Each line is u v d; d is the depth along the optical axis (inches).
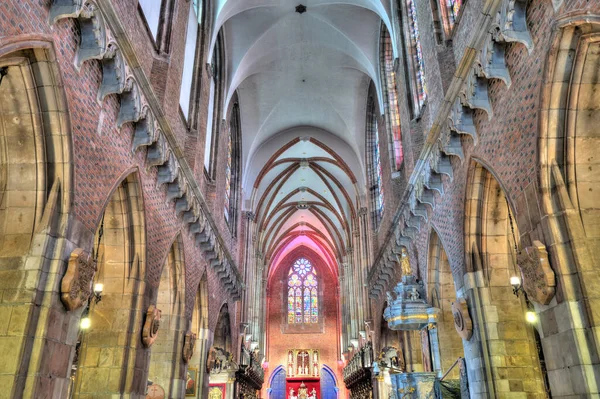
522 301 410.0
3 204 289.3
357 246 1342.3
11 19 239.0
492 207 420.2
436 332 562.9
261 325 1662.2
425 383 495.2
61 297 283.1
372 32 891.4
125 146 398.6
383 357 967.0
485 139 384.2
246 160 1176.2
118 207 426.3
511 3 305.0
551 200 285.6
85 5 296.7
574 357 259.3
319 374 1836.9
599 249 269.3
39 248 279.0
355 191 1262.3
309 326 1915.6
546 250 283.3
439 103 491.5
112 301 413.1
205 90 693.9
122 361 395.2
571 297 267.1
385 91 861.8
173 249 573.3
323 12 882.8
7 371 252.7
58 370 281.9
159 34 510.3
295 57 1005.8
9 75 273.3
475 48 369.7
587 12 246.1
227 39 897.5
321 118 1204.5
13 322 263.4
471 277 418.6
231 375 1003.3
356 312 1342.3
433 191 537.3
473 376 418.9
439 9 518.0
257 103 1130.7
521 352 396.8
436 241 565.6
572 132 283.4
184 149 613.0
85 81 323.9
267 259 1754.4
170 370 549.3
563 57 270.8
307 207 1641.2
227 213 954.1
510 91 336.2
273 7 866.8
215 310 806.5
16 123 287.6
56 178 293.9
